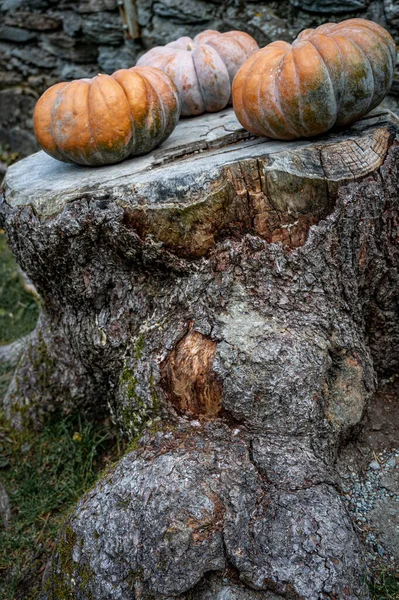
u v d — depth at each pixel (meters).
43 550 2.72
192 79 3.28
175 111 2.85
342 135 2.53
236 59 3.31
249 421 2.28
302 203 2.37
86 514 2.28
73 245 2.51
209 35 3.55
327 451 2.35
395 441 2.68
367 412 2.76
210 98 3.34
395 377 2.93
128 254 2.48
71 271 2.63
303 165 2.35
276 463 2.21
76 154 2.71
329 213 2.40
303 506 2.10
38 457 3.16
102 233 2.46
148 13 4.82
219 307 2.38
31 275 2.87
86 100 2.63
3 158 6.39
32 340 3.37
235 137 2.74
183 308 2.46
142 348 2.49
